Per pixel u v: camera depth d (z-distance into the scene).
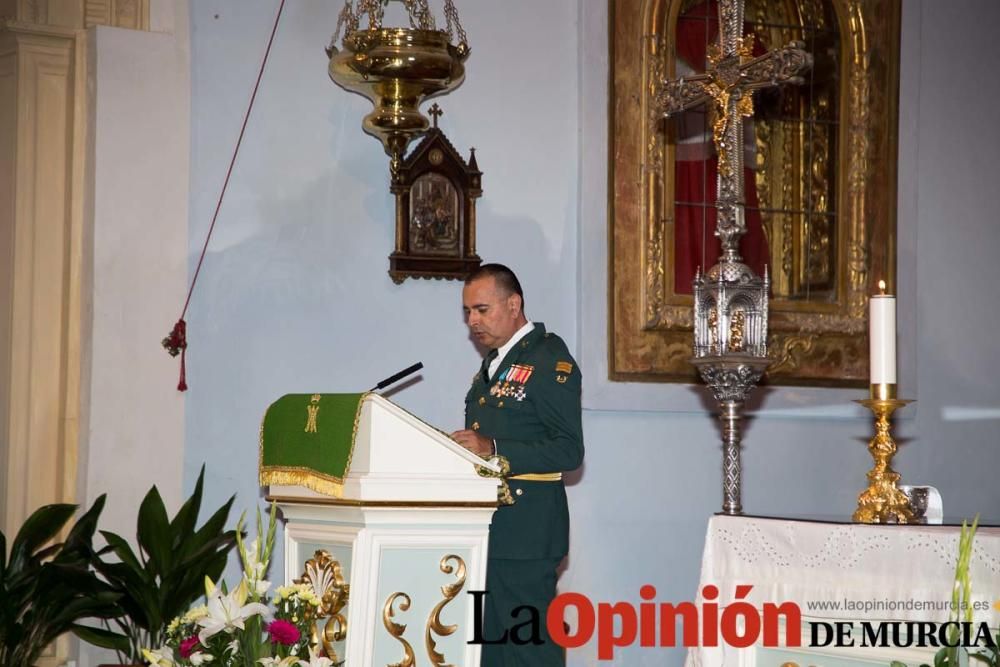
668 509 7.71
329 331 7.07
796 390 8.02
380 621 4.70
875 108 8.36
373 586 4.66
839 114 8.33
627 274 7.65
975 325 8.69
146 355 6.68
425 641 4.78
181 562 6.10
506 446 5.36
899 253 8.43
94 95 6.71
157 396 6.69
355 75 6.87
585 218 7.57
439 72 6.80
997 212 8.79
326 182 7.12
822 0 8.36
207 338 6.85
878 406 5.10
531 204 7.55
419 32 6.73
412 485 4.70
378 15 7.20
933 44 8.72
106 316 6.62
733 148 5.92
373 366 7.15
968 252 8.72
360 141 7.21
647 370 7.65
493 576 5.48
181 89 6.82
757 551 5.01
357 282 7.15
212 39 6.95
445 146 7.22
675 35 7.87
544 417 5.55
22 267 6.97
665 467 7.73
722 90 5.90
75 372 6.89
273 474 5.21
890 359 5.15
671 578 7.67
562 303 7.57
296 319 7.02
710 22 8.02
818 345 8.12
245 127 6.98
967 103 8.79
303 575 5.10
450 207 7.26
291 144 7.07
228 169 6.94
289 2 7.11
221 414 6.85
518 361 5.71
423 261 7.18
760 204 8.18
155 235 6.73
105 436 6.59
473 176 7.29
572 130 7.66
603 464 7.59
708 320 5.88
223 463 6.83
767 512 7.99
